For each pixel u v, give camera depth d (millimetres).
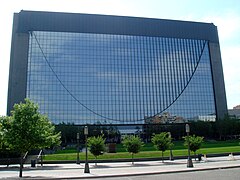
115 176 22141
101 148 41281
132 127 122750
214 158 45188
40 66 118875
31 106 25312
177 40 137250
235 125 113562
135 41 131750
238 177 17906
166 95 129250
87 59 124188
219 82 137625
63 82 119250
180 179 18109
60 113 116188
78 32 126062
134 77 127500
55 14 125625
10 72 118938
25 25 122062
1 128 24953
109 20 131000
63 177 22000
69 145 103812
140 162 43000
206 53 139750
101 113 120312
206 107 132750
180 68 133875
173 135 125062
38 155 51844
